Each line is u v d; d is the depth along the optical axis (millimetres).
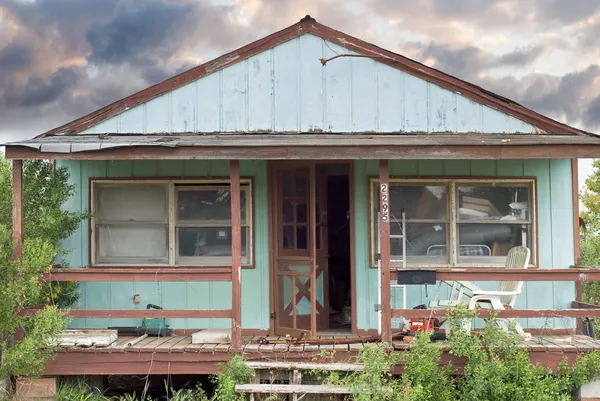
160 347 7828
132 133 9000
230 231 9188
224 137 8531
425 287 8602
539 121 8906
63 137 8594
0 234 7172
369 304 9023
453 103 8977
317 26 9055
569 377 7492
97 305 9117
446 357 7660
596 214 16953
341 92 9008
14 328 7355
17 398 7648
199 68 9031
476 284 9062
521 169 9180
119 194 9266
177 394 7727
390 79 9008
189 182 9188
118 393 8680
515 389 7012
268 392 7098
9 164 8844
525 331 9016
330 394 7359
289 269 8852
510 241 9180
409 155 7691
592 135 8773
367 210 9094
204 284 9094
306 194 8633
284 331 8891
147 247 9227
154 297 9102
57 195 8648
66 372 7785
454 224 9102
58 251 8594
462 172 9133
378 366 7008
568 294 9117
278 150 7715
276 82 9031
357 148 7688
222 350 7738
